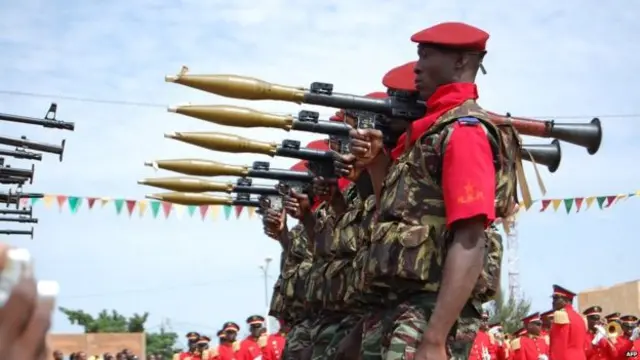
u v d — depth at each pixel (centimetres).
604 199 1606
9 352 100
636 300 2627
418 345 485
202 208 1382
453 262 461
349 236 786
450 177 468
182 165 918
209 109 699
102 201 1380
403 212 499
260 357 1923
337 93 625
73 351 1302
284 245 998
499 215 502
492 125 488
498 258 543
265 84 638
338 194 816
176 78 640
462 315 503
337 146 731
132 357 2031
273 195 1012
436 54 519
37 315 102
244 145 814
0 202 777
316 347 866
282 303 1016
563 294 1714
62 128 735
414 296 502
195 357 2067
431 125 503
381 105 605
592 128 749
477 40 515
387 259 499
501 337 2023
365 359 557
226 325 1980
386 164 572
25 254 101
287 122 709
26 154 739
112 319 2789
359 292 578
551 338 1709
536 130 745
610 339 1892
